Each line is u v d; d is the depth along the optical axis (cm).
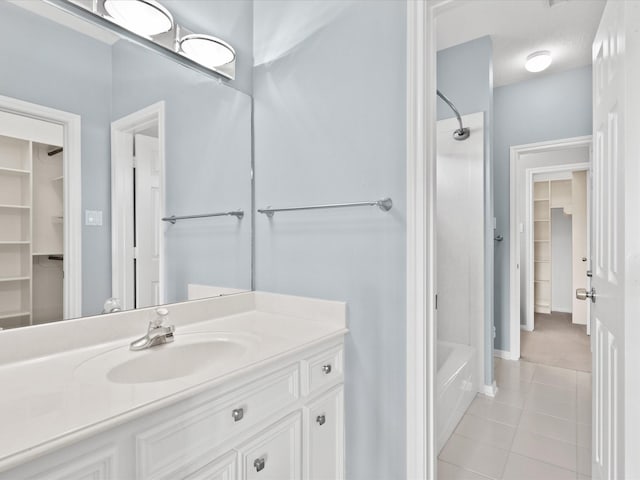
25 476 58
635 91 87
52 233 107
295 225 157
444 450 187
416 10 124
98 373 90
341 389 135
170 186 138
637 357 87
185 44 139
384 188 133
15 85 100
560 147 310
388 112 132
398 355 130
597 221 134
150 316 129
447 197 269
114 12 118
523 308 437
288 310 157
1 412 69
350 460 141
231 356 118
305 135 154
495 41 261
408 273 126
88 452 66
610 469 117
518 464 175
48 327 104
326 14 148
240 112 166
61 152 109
